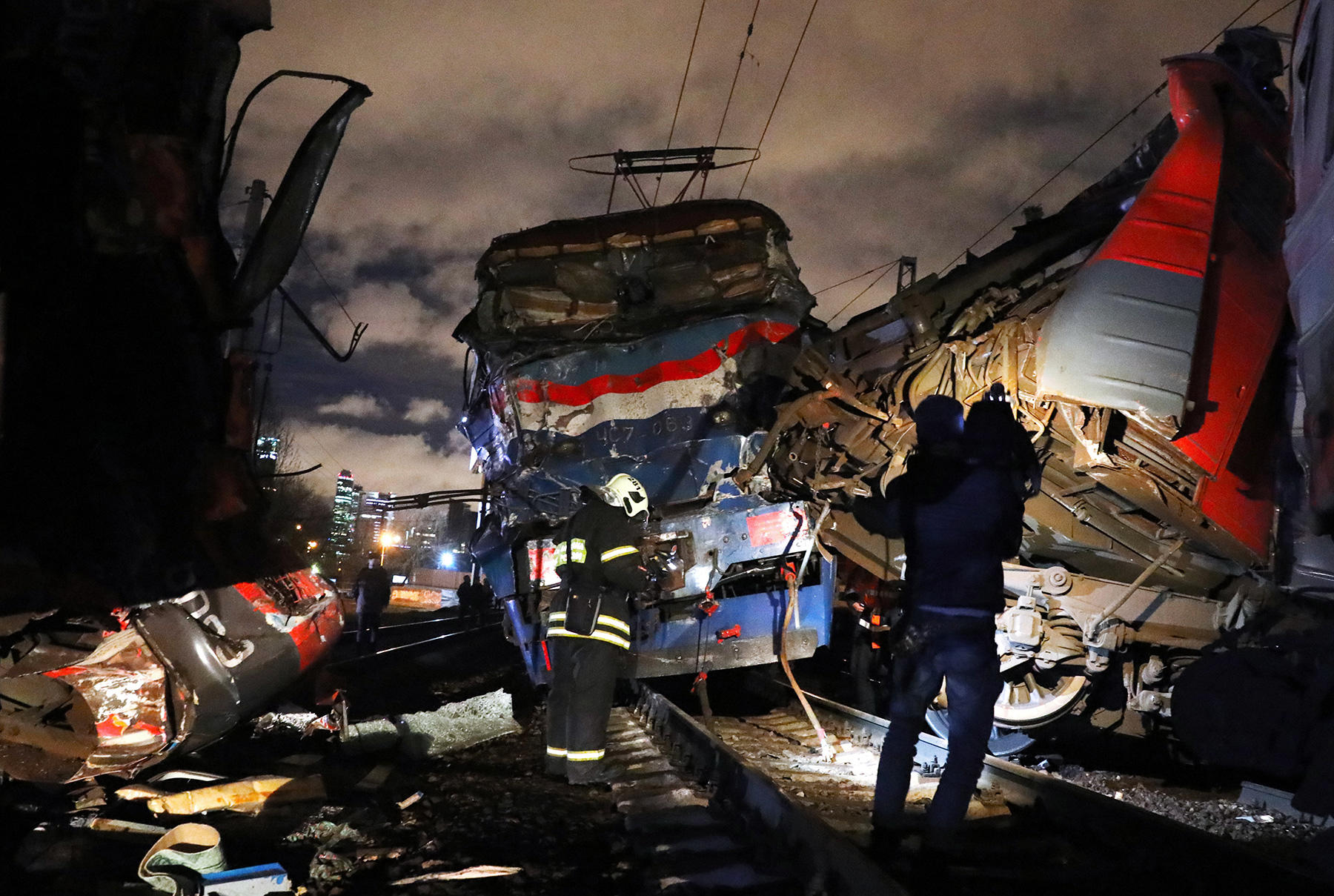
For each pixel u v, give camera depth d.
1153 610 6.24
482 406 9.66
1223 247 5.64
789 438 7.84
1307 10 4.96
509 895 3.86
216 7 4.53
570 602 5.88
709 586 8.02
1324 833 4.16
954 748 3.89
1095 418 5.71
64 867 3.97
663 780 5.71
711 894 3.65
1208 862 3.63
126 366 4.73
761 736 8.20
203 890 3.65
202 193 4.77
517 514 8.65
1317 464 4.58
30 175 4.28
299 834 4.74
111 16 4.30
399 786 5.94
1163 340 5.42
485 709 8.89
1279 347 5.64
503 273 8.65
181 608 4.89
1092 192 6.62
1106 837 4.21
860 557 8.06
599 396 8.40
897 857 3.96
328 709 7.49
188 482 5.06
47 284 4.38
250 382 5.41
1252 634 5.95
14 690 4.93
